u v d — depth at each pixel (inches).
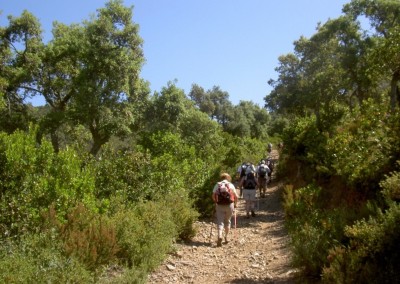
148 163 410.0
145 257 258.1
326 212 286.4
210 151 840.3
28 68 832.9
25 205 246.2
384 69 343.9
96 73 739.4
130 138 863.1
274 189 699.4
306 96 836.6
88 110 705.0
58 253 210.1
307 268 227.6
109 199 345.4
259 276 248.1
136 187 386.6
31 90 869.8
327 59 840.9
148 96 805.9
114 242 242.7
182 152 605.3
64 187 272.7
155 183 402.3
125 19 749.9
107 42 729.6
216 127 888.3
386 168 259.9
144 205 327.0
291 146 653.3
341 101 799.1
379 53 347.6
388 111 341.7
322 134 563.5
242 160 1056.2
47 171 275.0
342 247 214.5
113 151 419.5
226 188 345.7
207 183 475.8
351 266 181.9
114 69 724.7
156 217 302.8
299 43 904.3
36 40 879.7
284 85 1008.2
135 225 274.2
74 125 766.5
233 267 272.5
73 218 250.1
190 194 454.6
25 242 215.5
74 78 806.5
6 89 815.7
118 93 740.7
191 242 343.6
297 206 372.5
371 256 179.5
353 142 331.3
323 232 238.1
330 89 768.3
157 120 770.8
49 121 755.4
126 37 736.3
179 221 340.5
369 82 574.9
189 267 272.8
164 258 280.2
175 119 775.1
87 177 298.2
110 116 730.2
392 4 765.9
